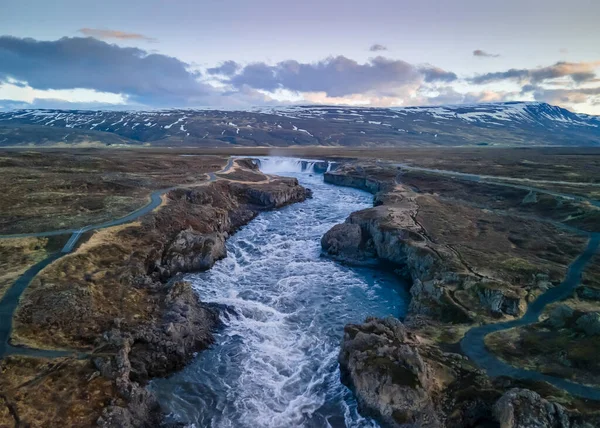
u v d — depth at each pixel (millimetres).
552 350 36062
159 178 102562
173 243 60156
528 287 48188
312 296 52906
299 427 31047
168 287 48938
